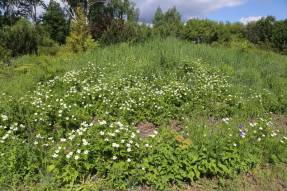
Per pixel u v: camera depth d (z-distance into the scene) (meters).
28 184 4.37
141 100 7.23
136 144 4.78
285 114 7.95
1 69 11.70
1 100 7.13
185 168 4.73
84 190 4.23
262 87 9.59
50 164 4.66
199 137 5.31
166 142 5.05
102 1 37.91
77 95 7.43
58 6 35.88
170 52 12.19
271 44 27.06
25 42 18.53
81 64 11.41
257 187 4.72
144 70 10.04
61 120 6.04
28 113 6.23
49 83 8.84
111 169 4.50
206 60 11.99
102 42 15.99
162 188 4.41
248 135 5.73
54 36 34.12
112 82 8.65
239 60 12.85
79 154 4.57
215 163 4.84
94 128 5.19
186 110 7.13
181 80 9.28
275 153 5.48
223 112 7.28
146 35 16.27
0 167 4.49
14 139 5.10
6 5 40.91
